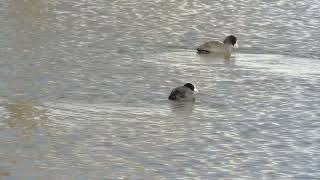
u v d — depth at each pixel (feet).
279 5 374.63
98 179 148.15
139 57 258.37
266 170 156.25
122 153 162.91
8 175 147.95
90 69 236.22
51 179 147.13
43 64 239.30
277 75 237.66
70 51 260.62
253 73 240.94
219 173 153.69
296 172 155.63
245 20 334.44
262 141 174.19
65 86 214.28
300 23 330.54
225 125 185.06
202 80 230.07
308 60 263.29
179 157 161.79
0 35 281.95
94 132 175.01
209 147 168.86
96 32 296.10
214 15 342.64
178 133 177.37
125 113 191.31
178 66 247.91
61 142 167.53
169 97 205.98
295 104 205.36
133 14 337.11
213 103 204.74
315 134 180.24
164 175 151.43
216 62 256.73
